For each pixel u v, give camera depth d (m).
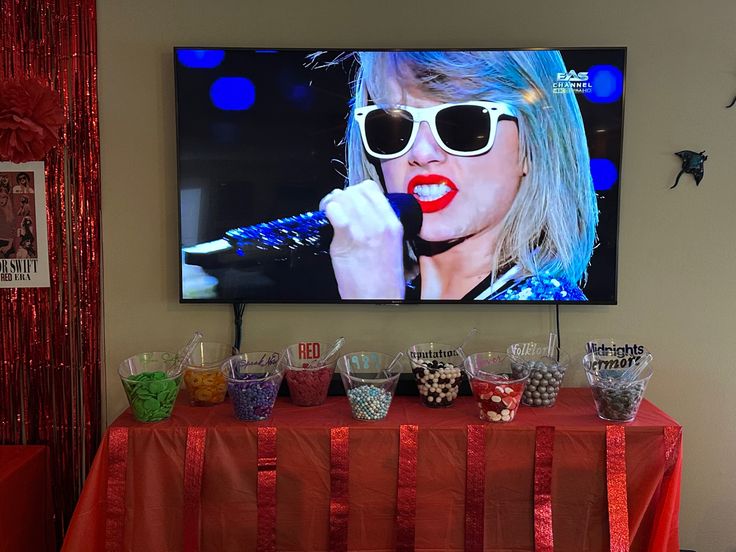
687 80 2.43
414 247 2.39
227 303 2.44
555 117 2.34
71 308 2.47
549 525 2.05
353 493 2.06
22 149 2.10
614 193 2.37
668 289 2.50
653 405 2.31
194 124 2.33
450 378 2.20
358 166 2.36
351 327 2.51
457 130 2.34
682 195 2.46
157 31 2.40
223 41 2.41
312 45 2.41
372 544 2.08
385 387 2.12
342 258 2.40
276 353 2.31
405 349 2.52
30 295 2.46
